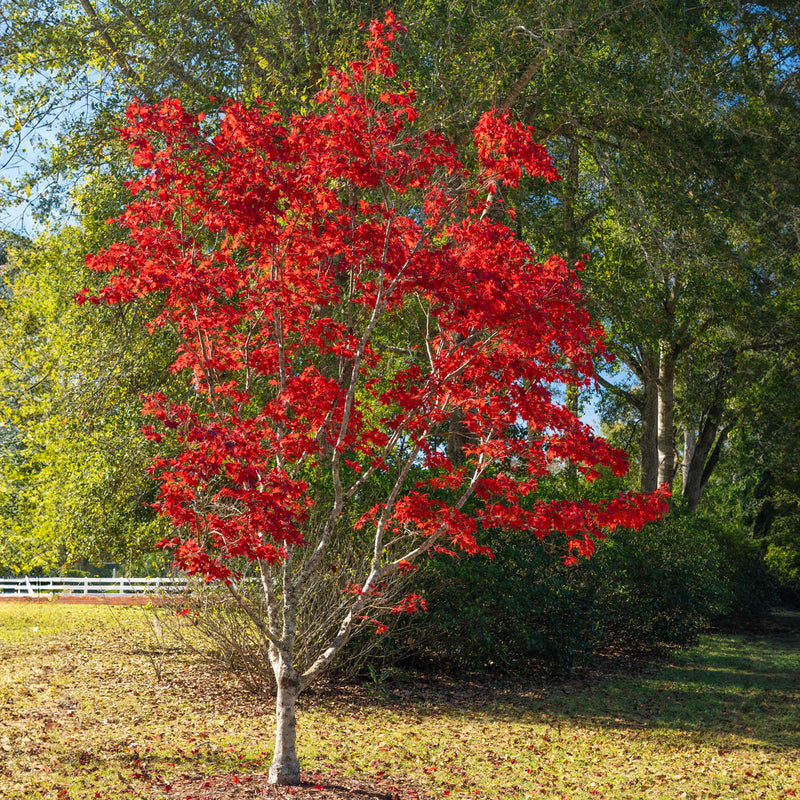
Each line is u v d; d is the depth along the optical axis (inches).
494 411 277.6
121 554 565.6
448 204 279.9
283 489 232.8
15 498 689.0
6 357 667.4
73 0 564.1
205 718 375.2
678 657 676.1
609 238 738.8
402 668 512.4
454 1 534.6
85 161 549.6
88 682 449.1
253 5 562.6
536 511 284.7
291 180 255.6
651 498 273.9
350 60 527.2
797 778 322.0
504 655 513.7
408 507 281.6
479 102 535.5
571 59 556.7
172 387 564.1
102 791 260.2
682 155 601.0
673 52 577.3
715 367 1045.2
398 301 286.2
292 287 288.4
